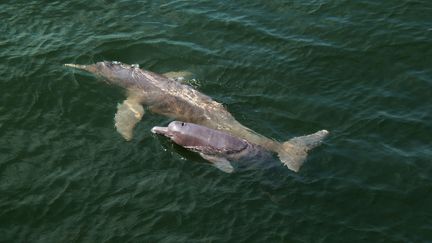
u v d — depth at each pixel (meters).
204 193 12.00
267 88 15.21
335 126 13.82
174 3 19.05
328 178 12.24
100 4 19.06
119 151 13.20
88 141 13.55
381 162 12.63
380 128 13.62
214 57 16.52
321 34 17.22
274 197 11.82
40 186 12.43
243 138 13.33
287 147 13.05
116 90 15.32
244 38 17.27
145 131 13.82
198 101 14.47
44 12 18.66
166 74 15.91
